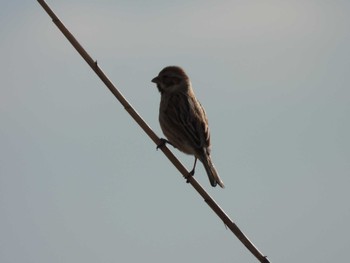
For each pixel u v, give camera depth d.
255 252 10.04
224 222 10.31
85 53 10.62
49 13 10.55
